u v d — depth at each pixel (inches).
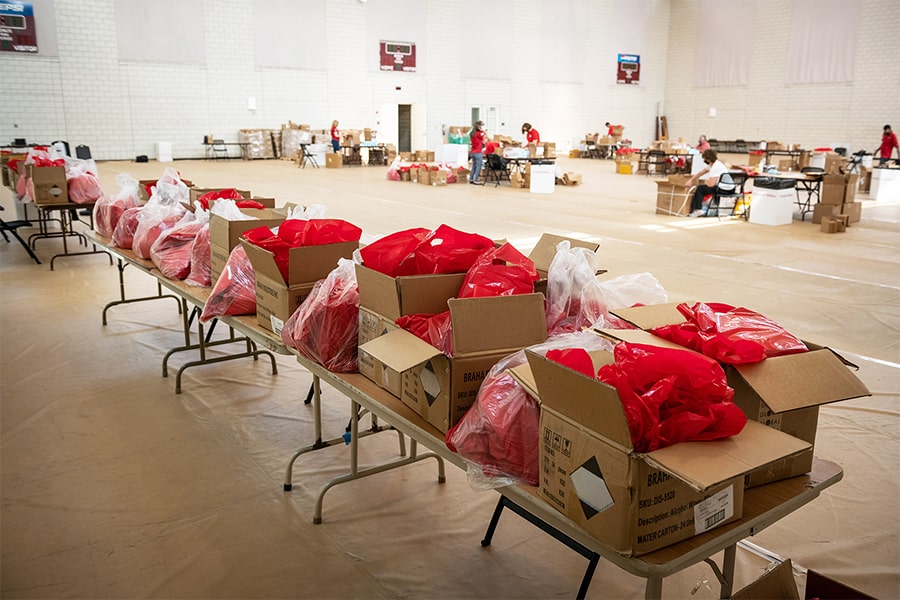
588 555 74.7
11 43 616.7
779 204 362.9
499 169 569.9
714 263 263.3
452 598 78.2
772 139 877.2
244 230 125.0
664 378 54.4
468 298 73.5
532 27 891.4
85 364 151.4
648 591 53.9
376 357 72.4
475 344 72.0
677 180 391.5
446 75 848.9
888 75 755.4
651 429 51.8
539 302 76.1
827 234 338.6
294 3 745.6
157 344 165.6
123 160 690.2
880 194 495.8
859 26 772.0
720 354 61.5
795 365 61.5
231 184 508.4
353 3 776.9
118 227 172.4
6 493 99.3
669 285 225.8
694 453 51.4
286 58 753.6
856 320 189.3
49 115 645.9
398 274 89.8
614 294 82.7
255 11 727.7
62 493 99.4
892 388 140.6
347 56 786.2
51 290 215.6
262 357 157.9
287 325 97.4
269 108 756.6
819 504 98.2
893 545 88.3
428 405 75.6
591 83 951.6
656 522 53.3
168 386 140.0
